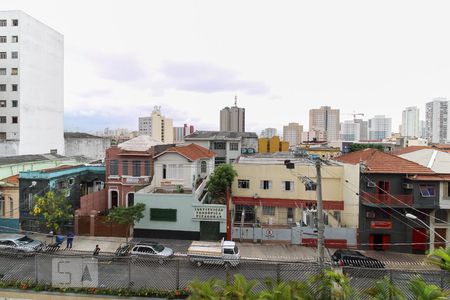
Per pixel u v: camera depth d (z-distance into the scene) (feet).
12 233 98.02
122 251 76.89
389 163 94.32
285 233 92.58
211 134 192.85
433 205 87.81
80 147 232.32
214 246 71.82
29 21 194.59
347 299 35.29
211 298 35.65
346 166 101.30
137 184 111.45
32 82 197.77
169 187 107.86
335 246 90.99
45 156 156.46
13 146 182.39
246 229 93.66
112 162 114.32
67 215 92.02
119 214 87.04
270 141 222.28
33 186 98.89
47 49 211.61
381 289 35.47
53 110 217.77
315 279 37.19
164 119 391.86
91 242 90.48
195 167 114.21
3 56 188.85
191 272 59.67
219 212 93.66
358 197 92.17
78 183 120.67
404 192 91.56
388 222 90.63
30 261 64.03
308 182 94.22
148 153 111.45
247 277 49.67
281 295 34.09
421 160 101.60
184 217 94.68
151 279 55.26
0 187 101.45
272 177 108.58
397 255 86.43
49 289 50.26
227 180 105.19
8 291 50.06
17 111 188.03
